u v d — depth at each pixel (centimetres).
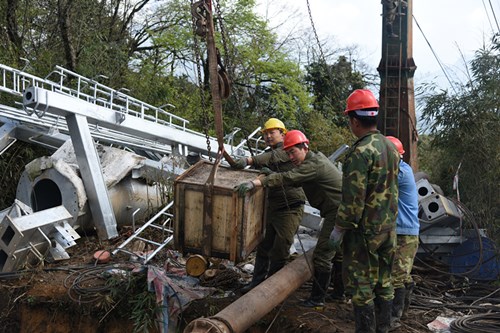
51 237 813
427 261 885
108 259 785
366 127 511
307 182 621
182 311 634
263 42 2447
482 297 730
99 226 889
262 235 609
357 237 506
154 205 990
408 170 601
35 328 681
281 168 671
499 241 925
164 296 636
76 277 727
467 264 849
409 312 650
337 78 2741
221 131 558
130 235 893
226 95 559
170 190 951
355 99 512
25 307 690
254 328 614
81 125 912
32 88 861
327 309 636
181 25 2362
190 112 2170
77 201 868
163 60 2420
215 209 552
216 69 545
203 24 537
